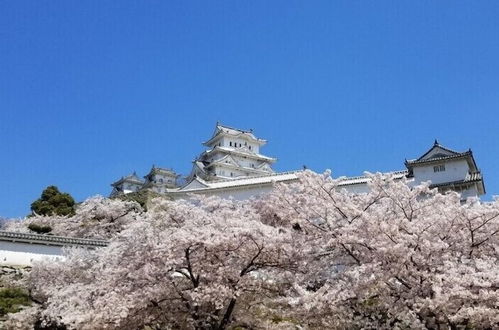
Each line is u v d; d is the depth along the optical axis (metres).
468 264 12.89
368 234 13.20
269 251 14.34
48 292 16.94
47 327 17.19
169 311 14.49
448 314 11.93
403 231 13.23
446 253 12.80
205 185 45.88
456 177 37.56
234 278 14.07
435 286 11.70
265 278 15.02
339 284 12.85
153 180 80.75
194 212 16.53
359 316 13.30
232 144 81.81
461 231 13.31
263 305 15.47
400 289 12.82
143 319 14.41
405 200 14.20
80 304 14.55
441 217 13.09
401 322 13.16
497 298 11.48
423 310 12.23
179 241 13.57
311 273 14.13
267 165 80.56
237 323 15.13
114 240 18.39
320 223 15.23
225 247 13.99
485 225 13.38
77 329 14.05
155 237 14.53
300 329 14.86
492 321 11.46
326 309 12.94
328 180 15.54
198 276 14.33
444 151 38.53
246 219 15.31
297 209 16.05
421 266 12.54
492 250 13.53
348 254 14.11
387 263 12.63
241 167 75.56
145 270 13.79
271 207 18.14
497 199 13.71
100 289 14.41
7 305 18.34
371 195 14.96
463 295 11.47
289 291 14.70
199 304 13.82
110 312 13.19
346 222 14.43
